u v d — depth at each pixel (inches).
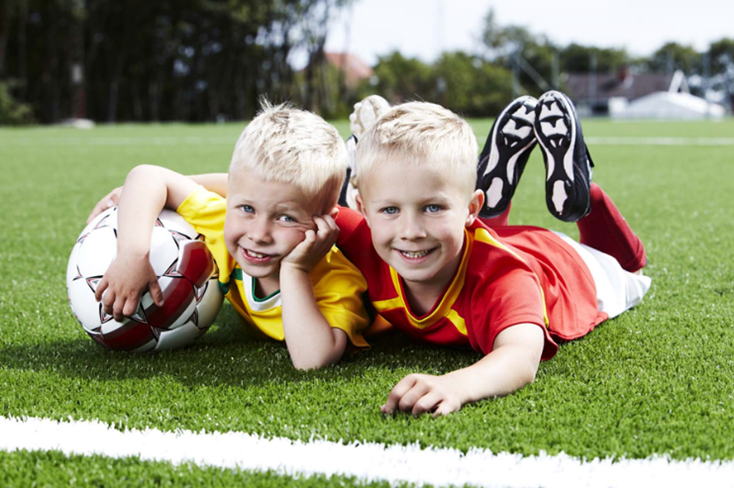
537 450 50.6
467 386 58.4
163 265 73.6
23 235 147.9
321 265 75.0
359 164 66.6
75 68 1174.3
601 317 85.0
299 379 66.4
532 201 196.9
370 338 82.5
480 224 71.7
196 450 51.8
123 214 74.0
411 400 56.7
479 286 68.9
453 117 67.7
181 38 1412.4
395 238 64.1
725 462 49.0
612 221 96.9
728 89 3174.2
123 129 827.4
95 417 57.4
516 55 2271.2
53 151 422.0
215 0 1395.2
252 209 68.2
